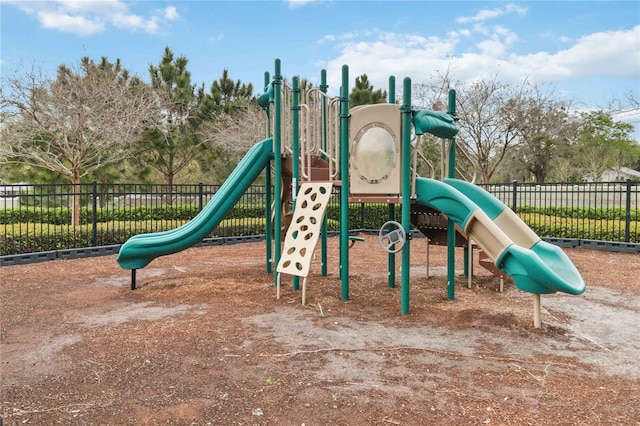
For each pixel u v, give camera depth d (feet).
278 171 23.16
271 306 18.98
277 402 10.40
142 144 65.46
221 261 30.94
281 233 25.96
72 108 47.62
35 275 25.76
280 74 22.75
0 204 63.41
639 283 23.49
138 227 42.24
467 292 21.53
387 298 20.29
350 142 19.71
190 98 71.72
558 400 10.47
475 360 13.00
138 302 19.77
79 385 11.38
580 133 88.17
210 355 13.33
